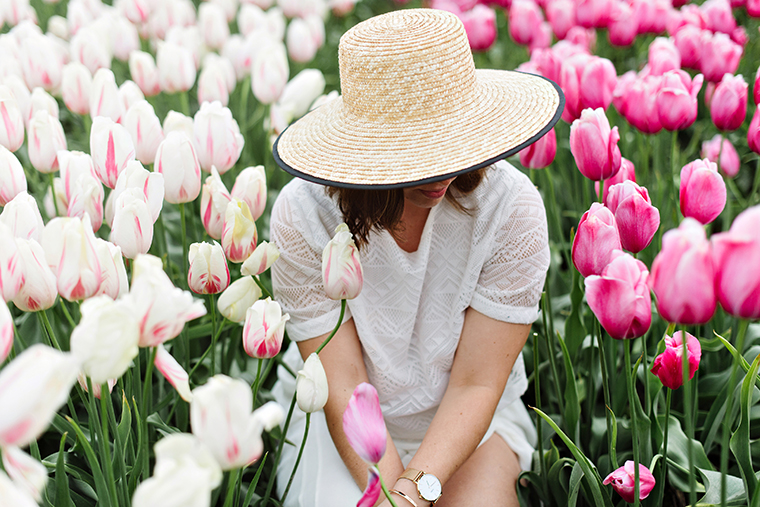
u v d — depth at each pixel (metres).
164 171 1.61
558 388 1.82
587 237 1.28
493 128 1.41
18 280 1.17
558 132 2.92
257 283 1.48
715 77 2.47
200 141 1.81
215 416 0.89
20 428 0.73
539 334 2.20
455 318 1.74
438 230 1.70
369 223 1.59
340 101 1.63
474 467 1.73
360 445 1.11
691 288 0.96
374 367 1.79
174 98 3.43
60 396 0.75
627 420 1.91
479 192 1.66
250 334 1.33
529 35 3.19
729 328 2.04
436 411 1.87
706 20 2.84
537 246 1.68
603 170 1.61
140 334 1.04
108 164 1.63
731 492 1.49
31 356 0.73
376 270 1.71
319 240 1.67
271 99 2.69
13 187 1.61
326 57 4.79
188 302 1.06
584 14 3.12
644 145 2.71
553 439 2.04
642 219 1.37
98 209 1.55
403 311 1.74
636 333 1.21
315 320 1.73
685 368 1.12
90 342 0.93
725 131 2.08
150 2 3.62
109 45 3.10
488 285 1.72
